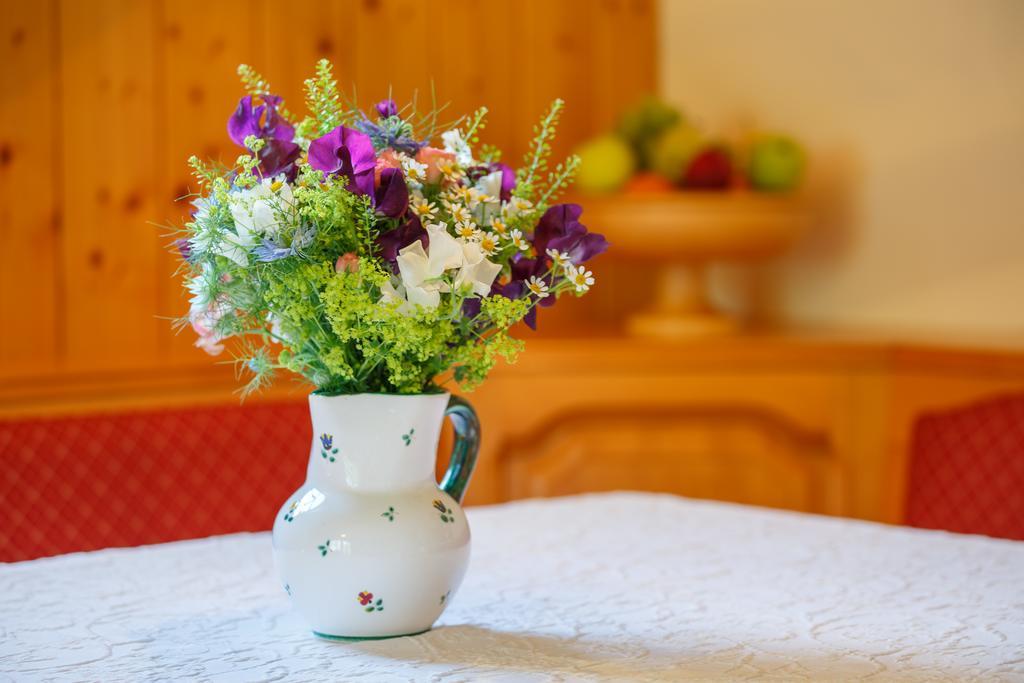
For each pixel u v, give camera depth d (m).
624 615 1.08
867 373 2.28
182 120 2.45
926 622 1.06
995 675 0.93
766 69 2.69
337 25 2.56
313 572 0.98
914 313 2.47
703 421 2.33
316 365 1.01
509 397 2.28
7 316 2.32
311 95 1.05
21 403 2.02
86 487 1.65
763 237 2.39
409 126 1.03
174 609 1.11
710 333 2.43
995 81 2.31
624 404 2.29
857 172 2.55
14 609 1.11
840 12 2.56
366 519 0.98
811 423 2.29
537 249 1.01
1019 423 1.64
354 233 0.96
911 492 1.71
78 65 2.35
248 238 0.94
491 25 2.71
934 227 2.43
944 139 2.40
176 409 1.71
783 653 0.98
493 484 2.29
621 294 2.84
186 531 1.68
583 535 1.38
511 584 1.19
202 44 2.45
